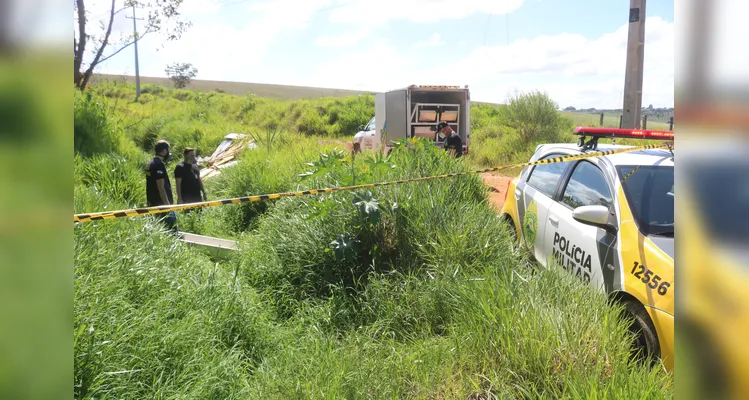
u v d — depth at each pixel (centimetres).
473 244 493
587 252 405
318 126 2962
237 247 585
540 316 334
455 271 441
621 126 1024
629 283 350
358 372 318
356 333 380
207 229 759
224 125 2269
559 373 298
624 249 366
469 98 1477
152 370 298
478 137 1900
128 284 362
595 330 320
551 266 414
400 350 360
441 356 332
